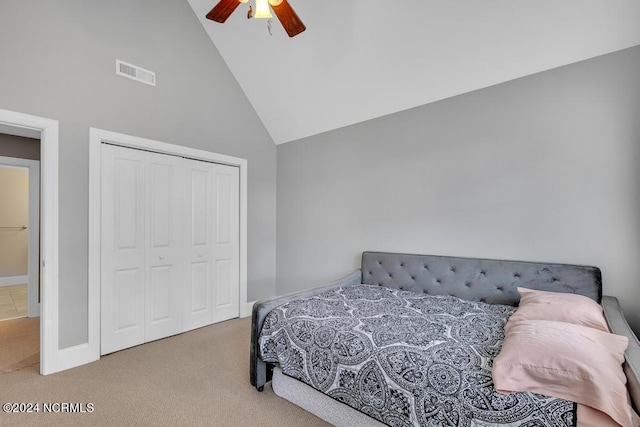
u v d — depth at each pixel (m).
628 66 2.01
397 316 1.99
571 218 2.20
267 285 4.07
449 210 2.76
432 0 2.24
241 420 1.76
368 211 3.31
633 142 2.00
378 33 2.58
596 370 1.08
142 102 2.80
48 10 2.27
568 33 2.07
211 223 3.44
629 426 0.98
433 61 2.57
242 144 3.74
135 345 2.79
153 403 1.91
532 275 2.27
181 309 3.15
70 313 2.36
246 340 2.97
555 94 2.26
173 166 3.09
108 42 2.59
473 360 1.39
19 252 5.41
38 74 2.21
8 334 3.03
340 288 2.84
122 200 2.71
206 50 3.36
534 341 1.26
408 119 3.01
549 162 2.28
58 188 2.29
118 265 2.68
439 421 1.29
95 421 1.73
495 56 2.36
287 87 3.45
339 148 3.55
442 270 2.70
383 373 1.47
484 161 2.57
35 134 3.34
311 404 1.80
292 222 4.02
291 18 2.03
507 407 1.16
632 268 2.00
